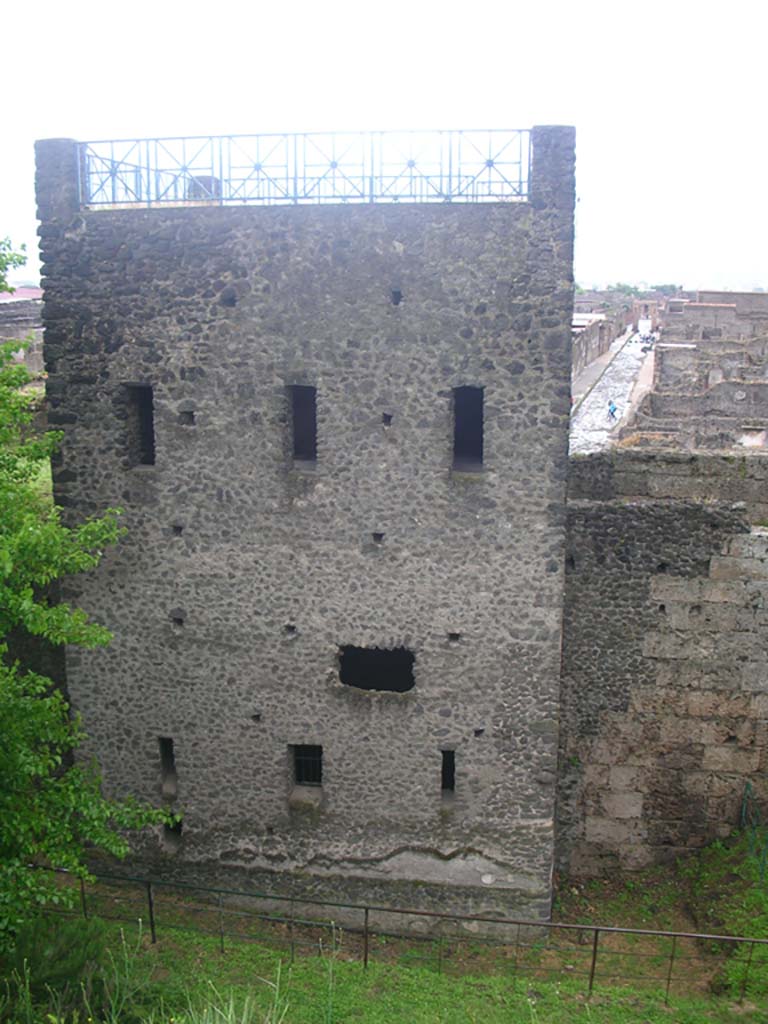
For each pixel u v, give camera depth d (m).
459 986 14.52
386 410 15.26
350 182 14.73
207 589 16.36
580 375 43.12
